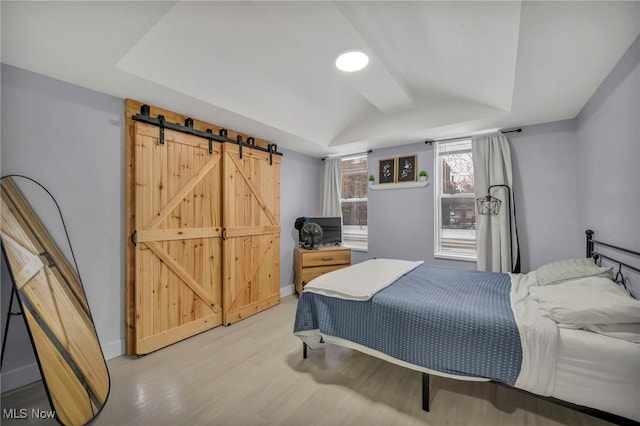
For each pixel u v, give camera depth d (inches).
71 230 81.0
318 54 77.4
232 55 84.5
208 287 114.3
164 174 99.6
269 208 143.5
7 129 70.7
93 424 61.9
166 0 53.2
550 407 66.6
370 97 108.0
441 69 89.8
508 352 57.5
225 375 80.7
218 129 120.0
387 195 160.2
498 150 124.0
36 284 66.2
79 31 60.2
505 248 120.2
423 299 72.9
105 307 88.2
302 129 134.9
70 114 81.3
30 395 70.6
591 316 54.8
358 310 77.4
